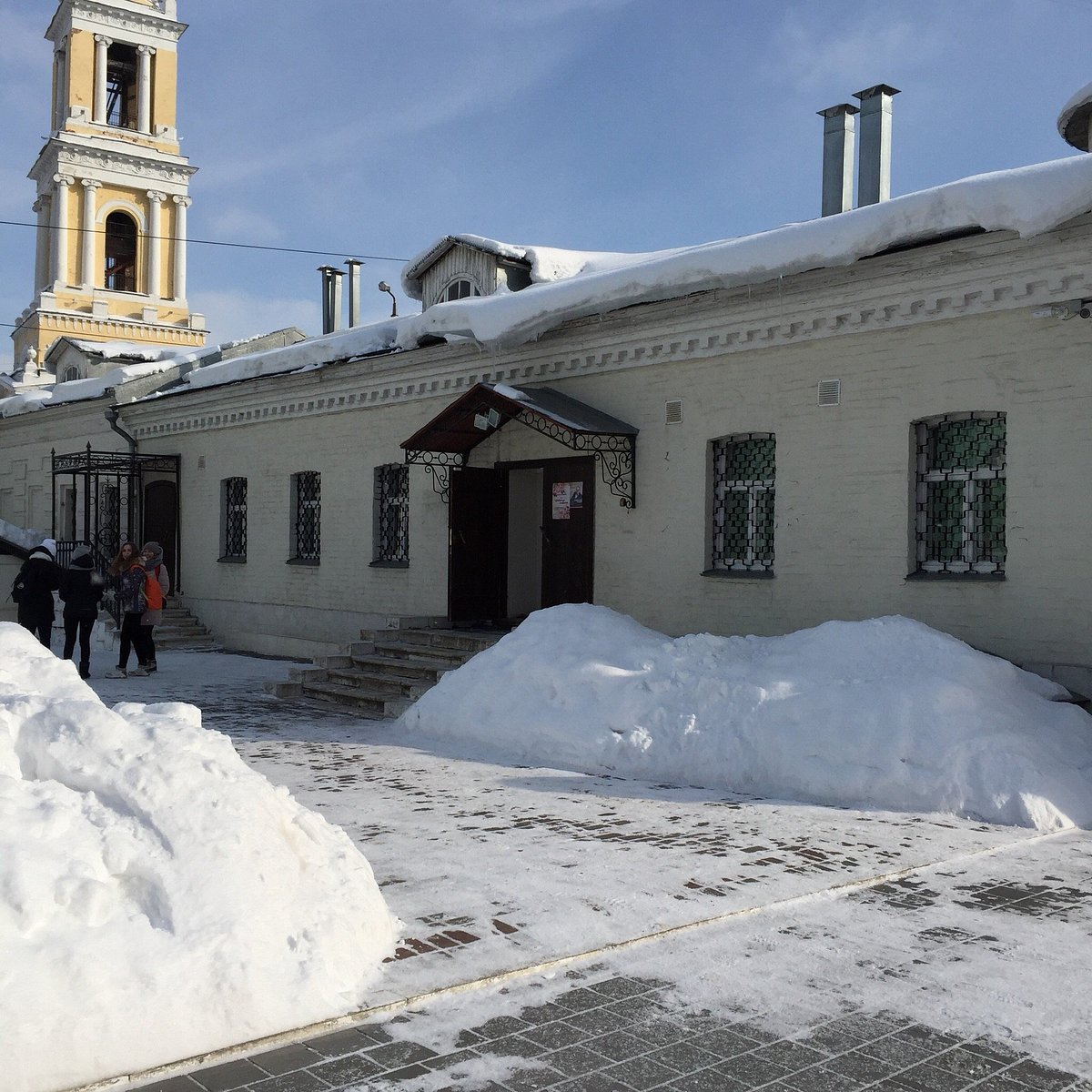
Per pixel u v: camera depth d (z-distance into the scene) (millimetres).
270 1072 3590
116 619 19828
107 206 40688
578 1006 4129
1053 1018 4051
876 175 12727
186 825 4305
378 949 4555
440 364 15055
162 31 41625
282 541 18234
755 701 8641
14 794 4191
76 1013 3504
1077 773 7500
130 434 22297
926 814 7297
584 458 13180
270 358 18281
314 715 11828
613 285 11781
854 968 4520
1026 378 9234
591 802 7652
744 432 11430
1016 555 9305
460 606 14148
